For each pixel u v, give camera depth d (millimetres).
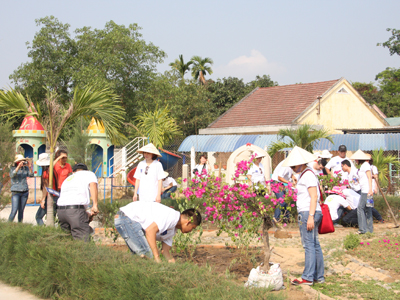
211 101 35844
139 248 4906
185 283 3822
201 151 20172
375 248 7426
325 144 18438
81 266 4562
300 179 5605
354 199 9969
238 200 5656
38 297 4938
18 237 5418
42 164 7836
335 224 10391
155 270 4043
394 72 39406
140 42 26422
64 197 5809
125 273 4102
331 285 5578
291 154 5738
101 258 4605
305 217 5500
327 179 8711
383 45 33312
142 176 7164
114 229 7582
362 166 9156
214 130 24391
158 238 5191
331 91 23250
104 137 17438
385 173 15211
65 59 26359
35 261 5043
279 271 5016
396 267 6316
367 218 9250
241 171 5742
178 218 4992
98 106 8078
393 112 39250
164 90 27344
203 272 4117
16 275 5348
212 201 5656
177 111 27266
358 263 6648
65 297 4715
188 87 30703
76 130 15266
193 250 6707
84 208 5883
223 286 3781
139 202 5039
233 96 36812
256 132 22641
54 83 25422
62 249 4883
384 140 17656
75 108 7945
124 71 25797
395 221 10219
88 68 24359
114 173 17047
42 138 16188
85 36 26344
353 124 24297
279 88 27250
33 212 12562
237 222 5898
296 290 5039
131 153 19469
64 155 7484
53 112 7793
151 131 18625
